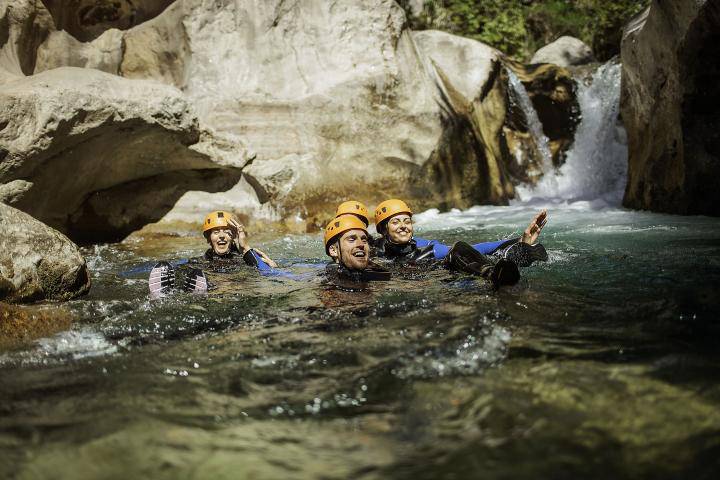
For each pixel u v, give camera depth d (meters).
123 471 2.11
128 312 4.20
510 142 12.20
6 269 4.42
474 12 16.72
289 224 9.13
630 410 2.35
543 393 2.53
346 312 3.95
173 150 8.19
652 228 7.09
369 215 9.43
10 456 2.23
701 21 7.34
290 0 9.96
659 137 8.72
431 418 2.38
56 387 2.89
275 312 4.07
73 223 8.12
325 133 9.66
